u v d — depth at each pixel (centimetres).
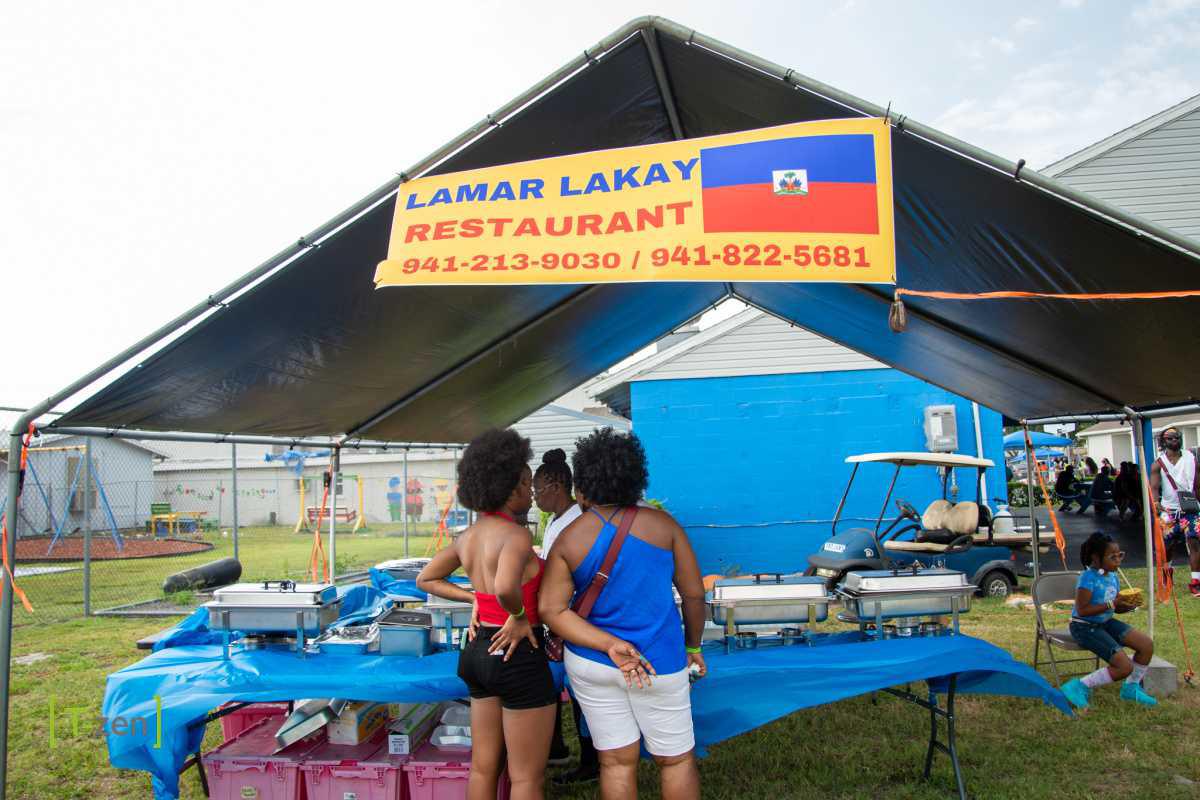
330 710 390
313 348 487
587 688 295
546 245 357
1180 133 1316
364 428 708
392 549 1766
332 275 412
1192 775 431
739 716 362
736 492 1155
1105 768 442
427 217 368
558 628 296
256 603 387
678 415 1171
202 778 423
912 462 918
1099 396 616
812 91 340
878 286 532
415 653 385
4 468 2025
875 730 511
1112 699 559
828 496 1144
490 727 312
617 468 301
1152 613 596
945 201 376
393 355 555
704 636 431
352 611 504
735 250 341
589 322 663
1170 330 446
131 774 463
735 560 1145
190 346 417
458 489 322
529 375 762
